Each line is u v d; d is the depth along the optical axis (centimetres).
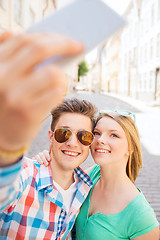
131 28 1708
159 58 1177
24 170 67
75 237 83
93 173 96
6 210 53
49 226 66
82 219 77
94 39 20
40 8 765
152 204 230
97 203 78
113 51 2405
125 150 76
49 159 73
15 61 16
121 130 74
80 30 20
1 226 57
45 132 489
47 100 17
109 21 20
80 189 75
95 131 77
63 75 18
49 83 16
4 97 16
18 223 63
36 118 18
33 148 374
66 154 69
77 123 69
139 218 67
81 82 4134
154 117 813
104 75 3241
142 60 1481
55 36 17
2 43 19
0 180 23
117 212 72
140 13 1526
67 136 67
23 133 18
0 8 436
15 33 20
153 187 268
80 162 71
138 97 1545
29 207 65
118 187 76
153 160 362
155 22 1230
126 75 1869
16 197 54
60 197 68
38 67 18
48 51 16
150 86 1319
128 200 73
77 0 21
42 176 68
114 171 77
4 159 22
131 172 88
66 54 17
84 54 19
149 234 67
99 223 72
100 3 20
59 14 20
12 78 16
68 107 69
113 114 75
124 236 70
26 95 16
